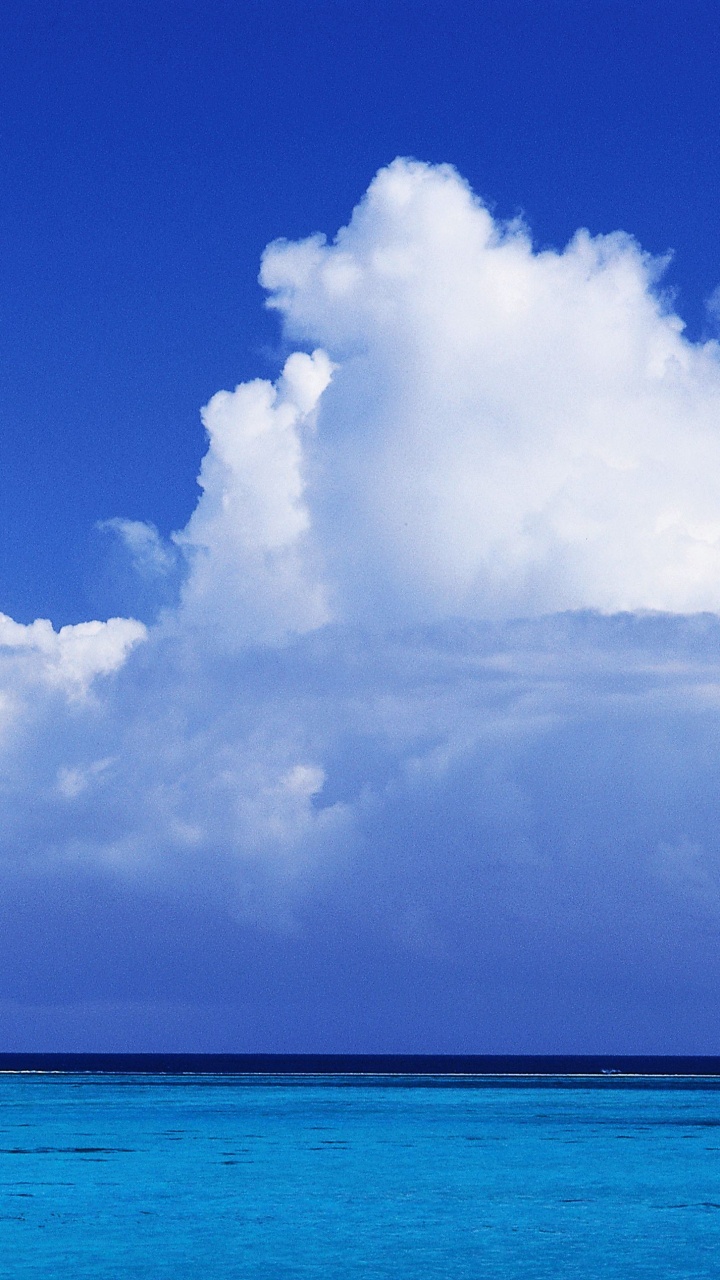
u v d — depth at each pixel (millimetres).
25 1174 56750
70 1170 57938
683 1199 51188
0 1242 42344
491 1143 69688
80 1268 38719
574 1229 45000
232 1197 51000
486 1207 49188
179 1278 37531
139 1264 39281
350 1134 74250
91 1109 92625
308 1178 56000
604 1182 55438
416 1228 45062
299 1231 44375
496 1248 41969
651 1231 44781
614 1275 38281
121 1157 62406
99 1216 46844
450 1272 38562
